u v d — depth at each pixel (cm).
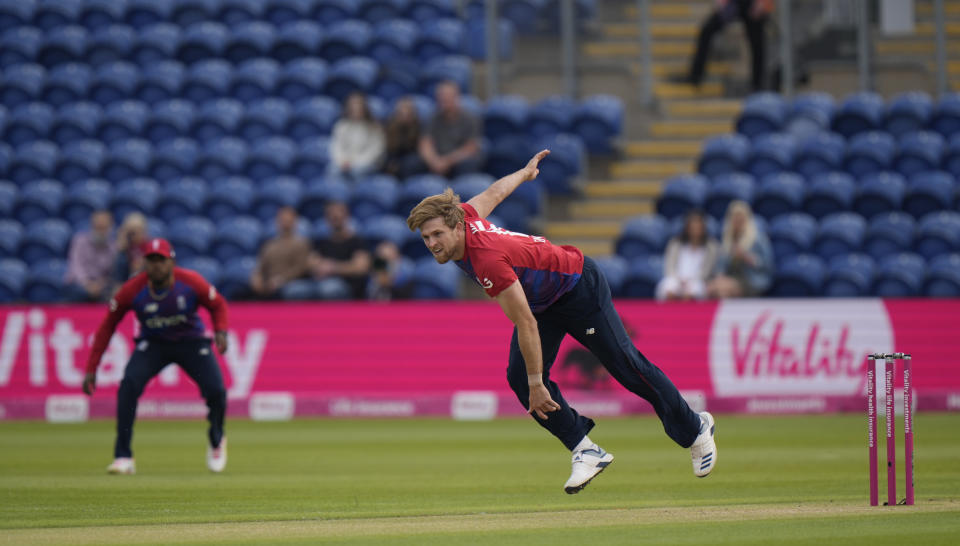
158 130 6438
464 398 4819
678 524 1850
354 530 1836
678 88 6556
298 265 5059
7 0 7225
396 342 4906
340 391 4878
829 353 4794
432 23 6838
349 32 6900
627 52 6662
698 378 4803
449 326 4909
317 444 3681
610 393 4722
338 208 5091
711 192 5562
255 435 4025
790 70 6297
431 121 5772
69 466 3030
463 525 1884
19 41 7038
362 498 2305
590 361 4738
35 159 6228
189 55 6944
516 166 5834
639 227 5441
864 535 1698
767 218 5491
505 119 6050
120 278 4681
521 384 1964
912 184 5538
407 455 3312
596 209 5909
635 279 5162
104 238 5244
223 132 6388
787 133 6006
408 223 1808
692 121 6419
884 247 5284
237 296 5081
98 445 3694
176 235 5681
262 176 6084
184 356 2847
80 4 7244
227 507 2159
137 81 6694
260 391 4875
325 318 4925
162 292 2781
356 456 3288
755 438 3700
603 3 6775
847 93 6309
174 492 2420
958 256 5216
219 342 2845
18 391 4850
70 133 6500
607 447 3500
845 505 2062
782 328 4809
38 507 2162
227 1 7169
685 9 6850
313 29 6969
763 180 5772
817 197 5500
